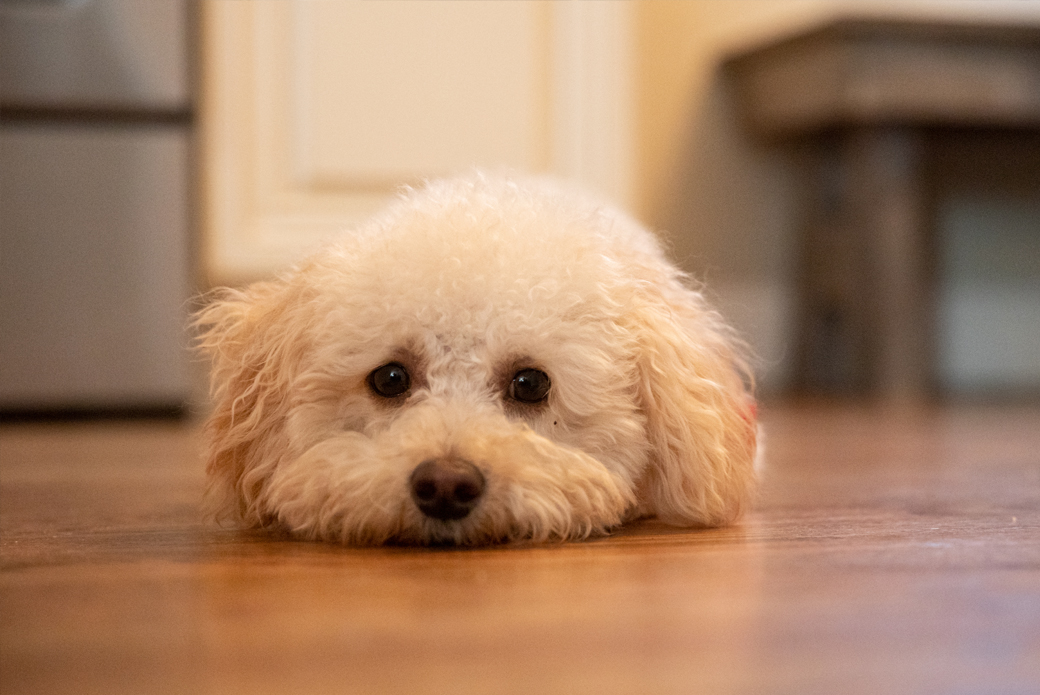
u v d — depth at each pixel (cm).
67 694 57
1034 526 114
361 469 101
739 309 423
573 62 286
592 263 113
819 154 401
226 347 124
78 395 283
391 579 85
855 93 362
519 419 109
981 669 61
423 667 61
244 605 76
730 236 423
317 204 281
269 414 116
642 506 120
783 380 426
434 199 121
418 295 107
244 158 278
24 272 279
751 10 416
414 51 280
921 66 364
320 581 85
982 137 393
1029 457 198
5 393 280
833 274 392
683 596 78
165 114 282
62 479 168
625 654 63
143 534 113
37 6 271
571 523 104
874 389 372
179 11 278
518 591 80
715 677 59
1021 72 370
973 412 319
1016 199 421
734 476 117
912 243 373
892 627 69
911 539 105
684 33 419
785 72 389
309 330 113
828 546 101
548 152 288
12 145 275
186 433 255
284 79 277
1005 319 436
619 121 292
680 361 116
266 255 279
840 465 186
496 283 107
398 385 110
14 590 82
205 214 283
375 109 280
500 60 284
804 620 71
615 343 112
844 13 356
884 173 371
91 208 280
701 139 421
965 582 83
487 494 99
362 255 113
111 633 68
